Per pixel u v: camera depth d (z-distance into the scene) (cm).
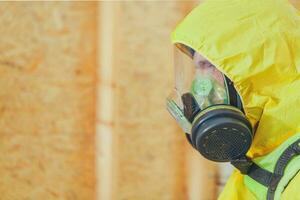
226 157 108
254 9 113
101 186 251
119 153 249
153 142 252
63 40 240
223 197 125
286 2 122
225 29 110
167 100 129
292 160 104
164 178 255
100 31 242
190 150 254
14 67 237
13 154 242
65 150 247
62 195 249
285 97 108
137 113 248
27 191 246
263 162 109
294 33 112
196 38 111
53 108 243
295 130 108
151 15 244
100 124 247
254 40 109
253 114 110
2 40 234
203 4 119
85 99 246
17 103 240
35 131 243
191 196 255
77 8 239
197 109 114
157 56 247
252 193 113
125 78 245
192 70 120
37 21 237
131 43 243
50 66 240
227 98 112
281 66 108
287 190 100
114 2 238
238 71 107
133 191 253
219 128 105
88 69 244
